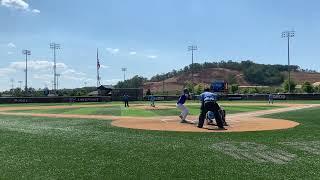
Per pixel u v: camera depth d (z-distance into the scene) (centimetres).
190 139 1662
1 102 6825
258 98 7662
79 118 2925
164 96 8206
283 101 6888
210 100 2064
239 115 3170
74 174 1052
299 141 1585
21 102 6981
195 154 1316
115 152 1359
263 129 2027
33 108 4762
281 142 1559
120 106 5122
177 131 1958
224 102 6556
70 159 1245
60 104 6312
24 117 3091
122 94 8200
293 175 1026
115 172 1070
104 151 1380
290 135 1772
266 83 18675
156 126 2219
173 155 1300
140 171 1079
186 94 2430
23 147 1476
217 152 1349
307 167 1113
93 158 1258
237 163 1170
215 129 2036
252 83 18675
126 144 1536
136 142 1587
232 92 9944
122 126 2242
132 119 2772
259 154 1309
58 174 1053
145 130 2017
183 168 1110
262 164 1155
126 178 1009
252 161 1198
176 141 1606
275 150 1380
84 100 7469
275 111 3722
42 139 1686
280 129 2022
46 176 1034
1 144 1551
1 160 1234
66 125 2338
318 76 18612
